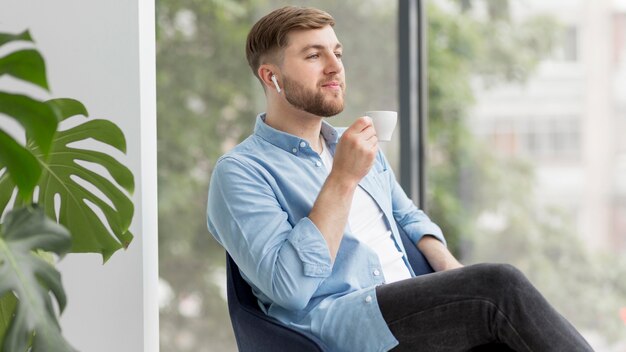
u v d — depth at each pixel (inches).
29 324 57.1
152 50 99.5
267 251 82.7
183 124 168.1
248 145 92.7
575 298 147.9
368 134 85.3
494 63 149.4
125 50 96.0
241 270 85.3
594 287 147.1
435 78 151.6
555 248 147.9
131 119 96.2
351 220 92.4
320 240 82.5
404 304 79.6
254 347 83.6
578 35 146.9
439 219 151.7
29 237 59.7
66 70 96.3
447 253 98.6
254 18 165.2
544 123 148.1
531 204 148.8
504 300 75.8
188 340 169.5
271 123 94.3
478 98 150.2
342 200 84.1
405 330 79.7
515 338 75.6
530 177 148.6
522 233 149.0
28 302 57.7
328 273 83.0
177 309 169.5
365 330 80.8
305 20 90.9
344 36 156.0
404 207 102.1
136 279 96.5
